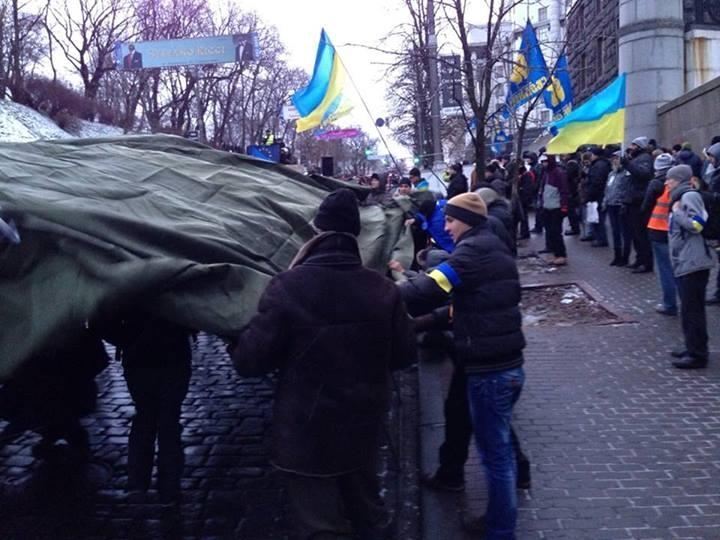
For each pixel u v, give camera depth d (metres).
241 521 4.46
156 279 3.55
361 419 3.36
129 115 34.34
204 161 6.05
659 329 8.31
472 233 3.97
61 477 5.12
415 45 14.30
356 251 3.48
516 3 12.86
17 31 30.47
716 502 4.44
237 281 3.77
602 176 14.30
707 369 6.86
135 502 4.73
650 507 4.40
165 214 4.39
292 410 3.30
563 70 13.45
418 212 7.79
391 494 4.80
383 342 3.42
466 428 4.62
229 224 4.55
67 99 27.33
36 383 5.01
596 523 4.24
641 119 19.98
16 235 3.50
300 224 5.14
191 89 40.59
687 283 6.83
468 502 4.61
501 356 3.84
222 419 6.27
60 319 3.54
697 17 20.34
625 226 11.98
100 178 4.65
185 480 5.04
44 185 4.25
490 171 13.86
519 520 4.29
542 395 6.36
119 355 4.88
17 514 4.61
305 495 3.33
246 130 54.84
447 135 28.30
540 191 17.36
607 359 7.31
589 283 11.07
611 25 25.66
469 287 3.83
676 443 5.28
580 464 5.00
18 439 5.79
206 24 41.94
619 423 5.68
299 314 3.27
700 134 16.94
